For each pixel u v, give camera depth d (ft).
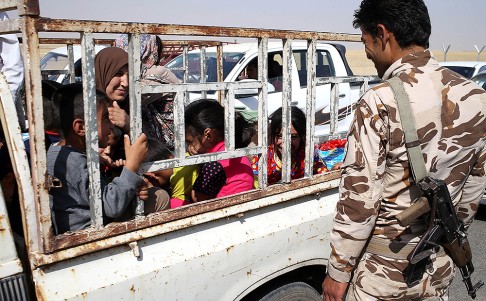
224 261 6.05
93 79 4.97
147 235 5.45
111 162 6.49
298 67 20.58
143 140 5.53
